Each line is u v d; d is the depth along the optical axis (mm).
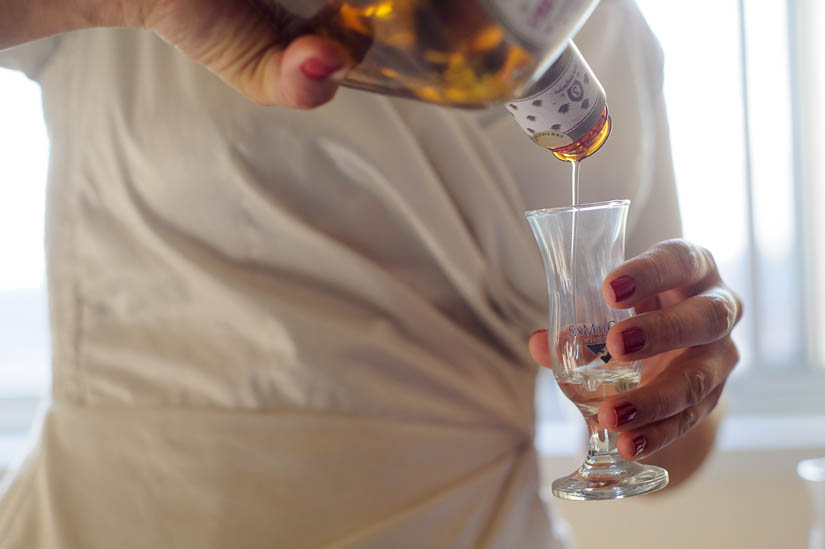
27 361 1636
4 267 1608
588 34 724
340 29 471
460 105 502
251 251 708
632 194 735
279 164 700
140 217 716
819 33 1543
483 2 444
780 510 1381
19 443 1529
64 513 693
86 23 501
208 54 496
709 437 736
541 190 733
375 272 699
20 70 750
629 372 574
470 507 699
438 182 700
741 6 1530
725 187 1580
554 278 580
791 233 1593
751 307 1612
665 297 623
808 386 1617
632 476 574
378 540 670
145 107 709
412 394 700
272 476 682
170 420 698
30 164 1572
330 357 690
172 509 686
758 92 1563
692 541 1389
